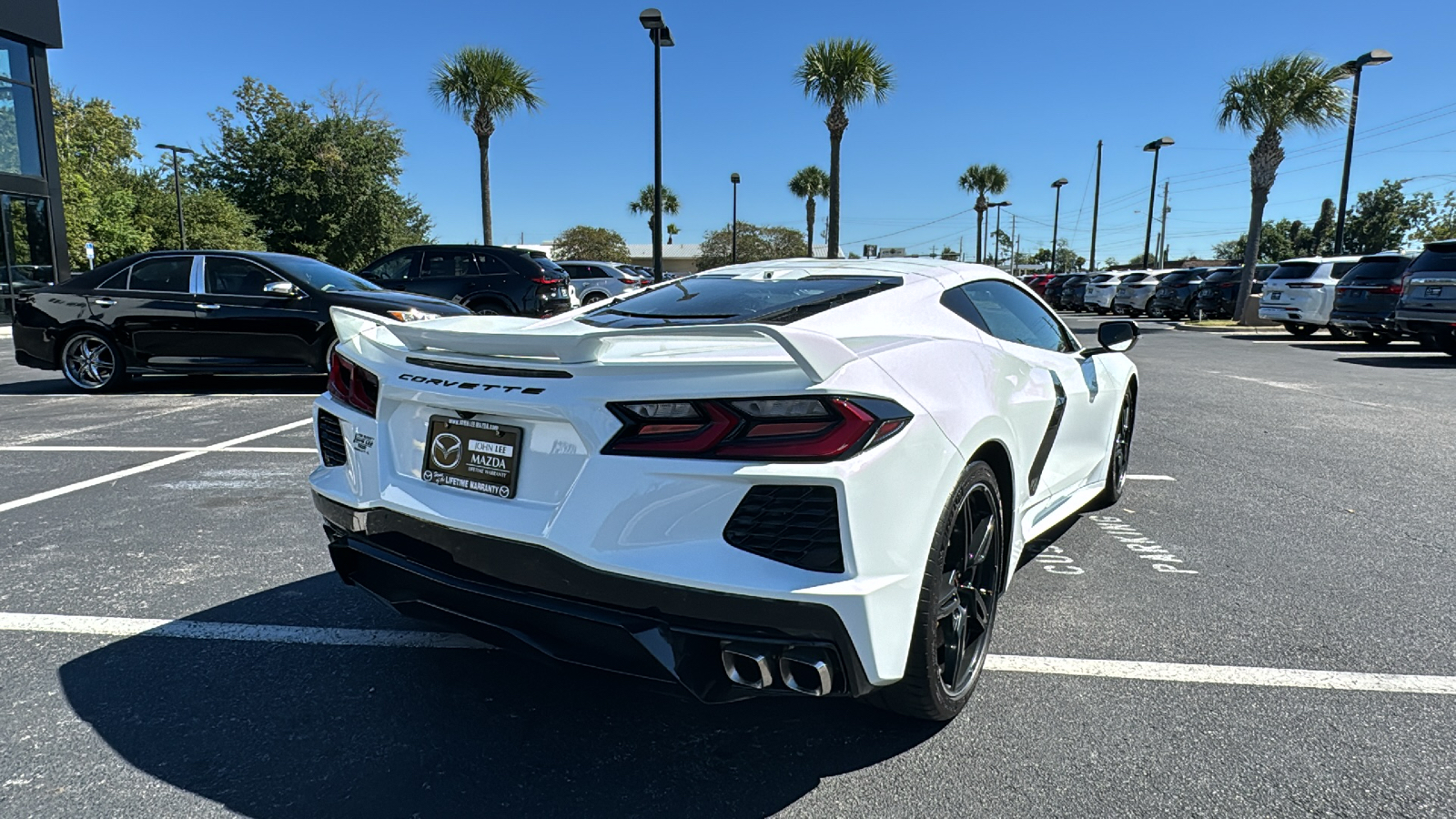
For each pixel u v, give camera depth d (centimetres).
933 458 202
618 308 322
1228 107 1992
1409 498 468
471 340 217
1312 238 6619
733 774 211
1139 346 1470
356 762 216
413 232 3572
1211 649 279
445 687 255
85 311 810
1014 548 268
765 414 183
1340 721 234
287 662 271
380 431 235
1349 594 327
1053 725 232
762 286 314
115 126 4322
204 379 958
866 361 199
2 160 1770
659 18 1577
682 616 184
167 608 312
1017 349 306
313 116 3331
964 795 201
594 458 192
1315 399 834
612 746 224
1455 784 205
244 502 448
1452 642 285
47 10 1850
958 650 229
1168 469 535
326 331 780
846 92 2303
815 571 182
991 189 5150
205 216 3356
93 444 596
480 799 200
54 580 338
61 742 223
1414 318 1176
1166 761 215
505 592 203
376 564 238
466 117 2420
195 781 207
